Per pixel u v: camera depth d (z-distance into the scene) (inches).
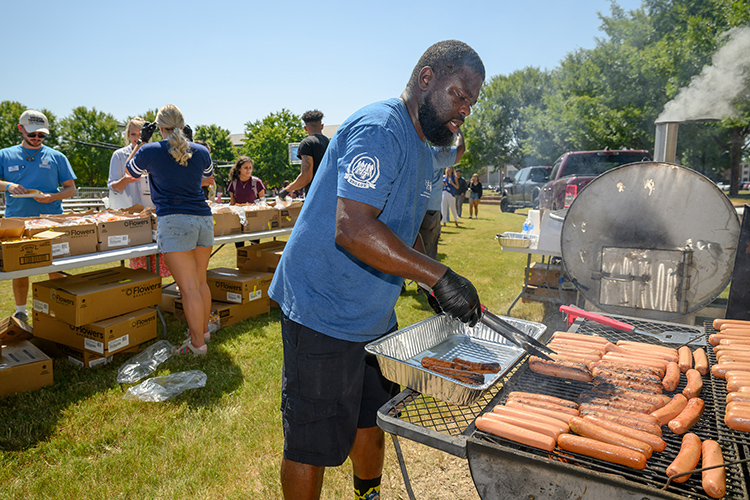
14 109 1771.7
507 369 55.3
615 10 879.1
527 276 183.3
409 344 60.6
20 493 80.7
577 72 1088.2
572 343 68.4
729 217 94.1
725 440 46.2
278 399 113.2
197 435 98.3
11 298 209.2
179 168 124.1
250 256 204.7
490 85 1929.1
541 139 1221.7
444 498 81.9
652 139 856.9
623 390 54.4
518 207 729.0
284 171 1624.0
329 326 54.9
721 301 117.3
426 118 50.8
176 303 177.0
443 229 487.2
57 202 173.2
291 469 58.1
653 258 100.9
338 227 44.7
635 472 41.0
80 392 117.7
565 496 40.2
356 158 44.8
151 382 120.3
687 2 716.7
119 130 1899.6
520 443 44.1
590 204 106.0
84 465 88.0
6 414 105.3
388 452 95.0
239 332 163.3
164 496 80.4
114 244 144.3
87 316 130.6
